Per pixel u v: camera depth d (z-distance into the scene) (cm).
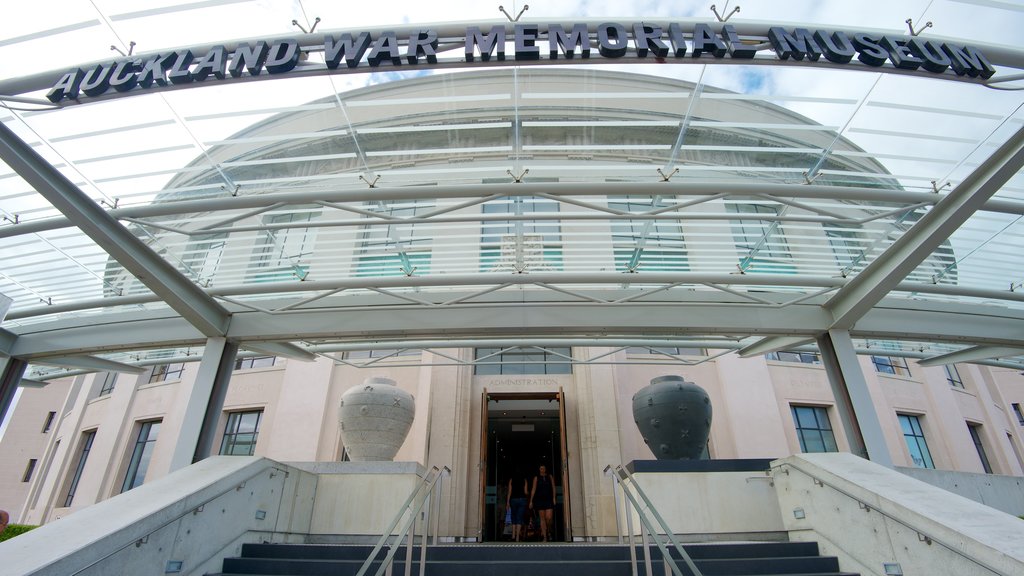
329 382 1698
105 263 1027
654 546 643
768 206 1299
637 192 714
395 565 604
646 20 626
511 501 1466
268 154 899
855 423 955
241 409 1758
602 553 641
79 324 1105
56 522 482
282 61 603
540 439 2184
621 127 780
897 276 857
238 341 1041
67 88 612
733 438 1596
